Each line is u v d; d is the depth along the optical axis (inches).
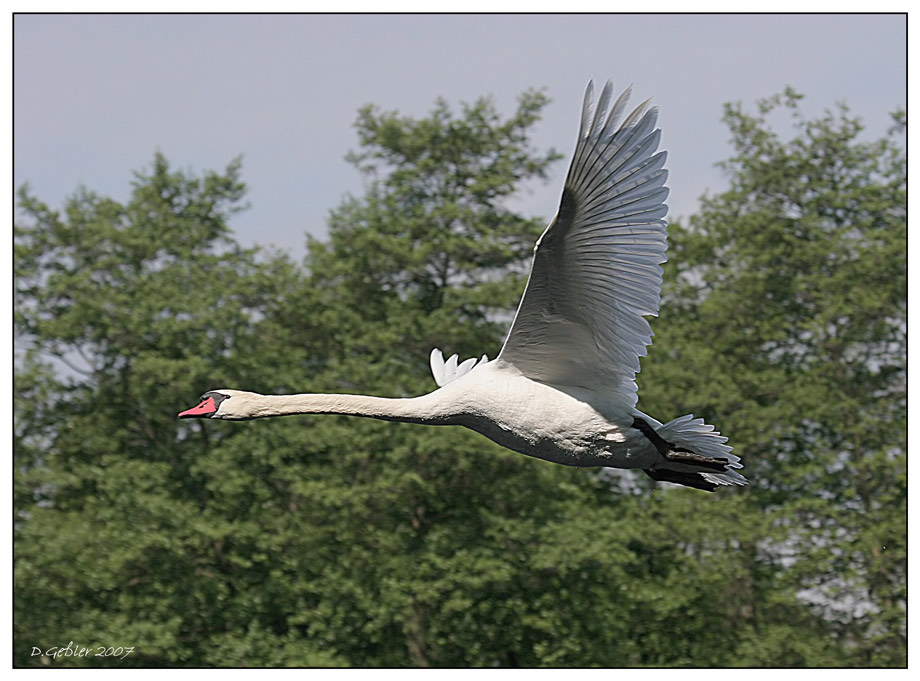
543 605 866.8
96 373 977.5
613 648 865.5
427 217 952.9
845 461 922.7
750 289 976.9
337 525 875.4
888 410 967.0
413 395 892.6
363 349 975.6
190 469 909.2
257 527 860.0
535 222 960.3
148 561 885.2
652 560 915.4
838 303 951.0
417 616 867.4
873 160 1011.3
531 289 289.3
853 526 905.5
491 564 822.5
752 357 1011.3
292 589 869.2
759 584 901.2
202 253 989.8
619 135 258.1
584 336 296.2
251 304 976.9
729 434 912.9
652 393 902.4
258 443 876.6
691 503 853.2
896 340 991.6
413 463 871.1
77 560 854.5
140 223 992.9
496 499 884.0
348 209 971.3
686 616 906.1
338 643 880.9
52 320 948.6
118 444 962.1
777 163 1013.8
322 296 963.3
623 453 305.0
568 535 823.7
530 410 304.2
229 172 1037.2
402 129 983.6
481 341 935.0
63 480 911.7
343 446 867.4
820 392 937.5
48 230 980.6
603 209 267.7
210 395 332.2
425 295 989.2
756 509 883.4
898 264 975.6
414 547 864.3
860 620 910.4
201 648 892.0
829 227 1012.5
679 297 1015.0
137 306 925.2
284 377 913.5
